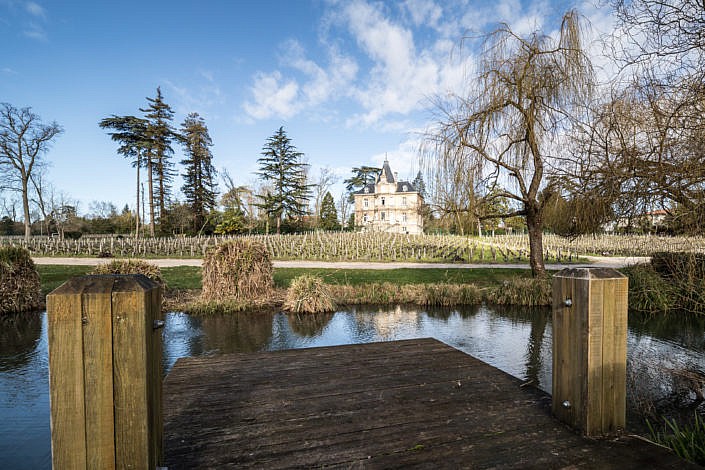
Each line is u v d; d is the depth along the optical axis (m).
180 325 7.29
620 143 4.89
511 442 1.91
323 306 8.53
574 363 2.00
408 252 24.47
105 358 1.30
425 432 2.04
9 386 4.12
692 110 4.11
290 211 44.41
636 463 1.70
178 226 38.97
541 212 9.76
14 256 8.14
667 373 4.59
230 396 2.58
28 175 30.08
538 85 9.36
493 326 7.28
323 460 1.77
